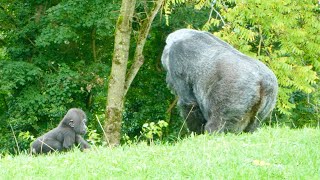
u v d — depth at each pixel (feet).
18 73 124.36
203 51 59.16
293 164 41.16
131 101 141.59
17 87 125.18
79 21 124.47
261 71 56.65
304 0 101.40
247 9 97.35
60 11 123.03
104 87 129.80
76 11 123.03
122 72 86.33
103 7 124.26
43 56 133.59
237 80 55.72
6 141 126.72
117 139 86.17
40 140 55.11
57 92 125.18
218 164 41.14
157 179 38.04
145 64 142.10
